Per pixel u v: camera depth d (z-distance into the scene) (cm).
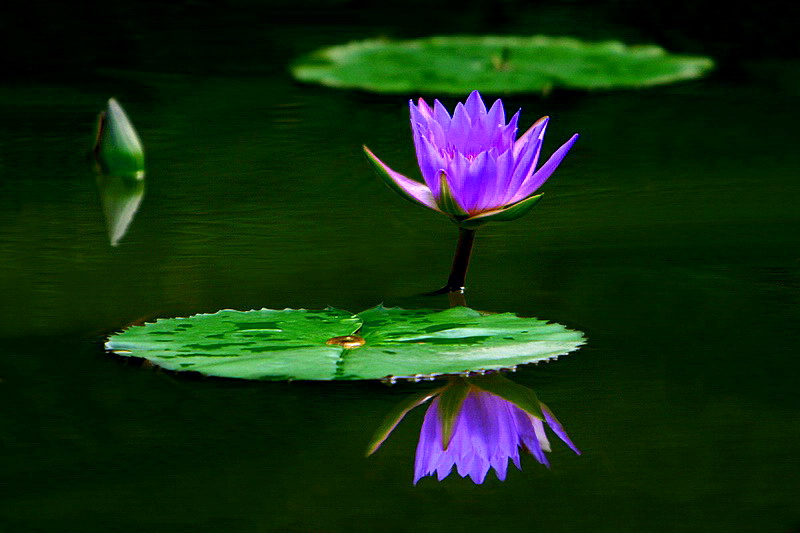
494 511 382
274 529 381
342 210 422
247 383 393
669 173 431
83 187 429
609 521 381
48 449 386
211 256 411
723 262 410
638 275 407
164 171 433
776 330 399
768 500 383
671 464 385
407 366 391
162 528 381
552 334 396
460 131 401
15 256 411
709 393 391
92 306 401
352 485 384
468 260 405
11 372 393
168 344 394
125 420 389
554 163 400
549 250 412
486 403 391
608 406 390
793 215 420
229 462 385
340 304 402
